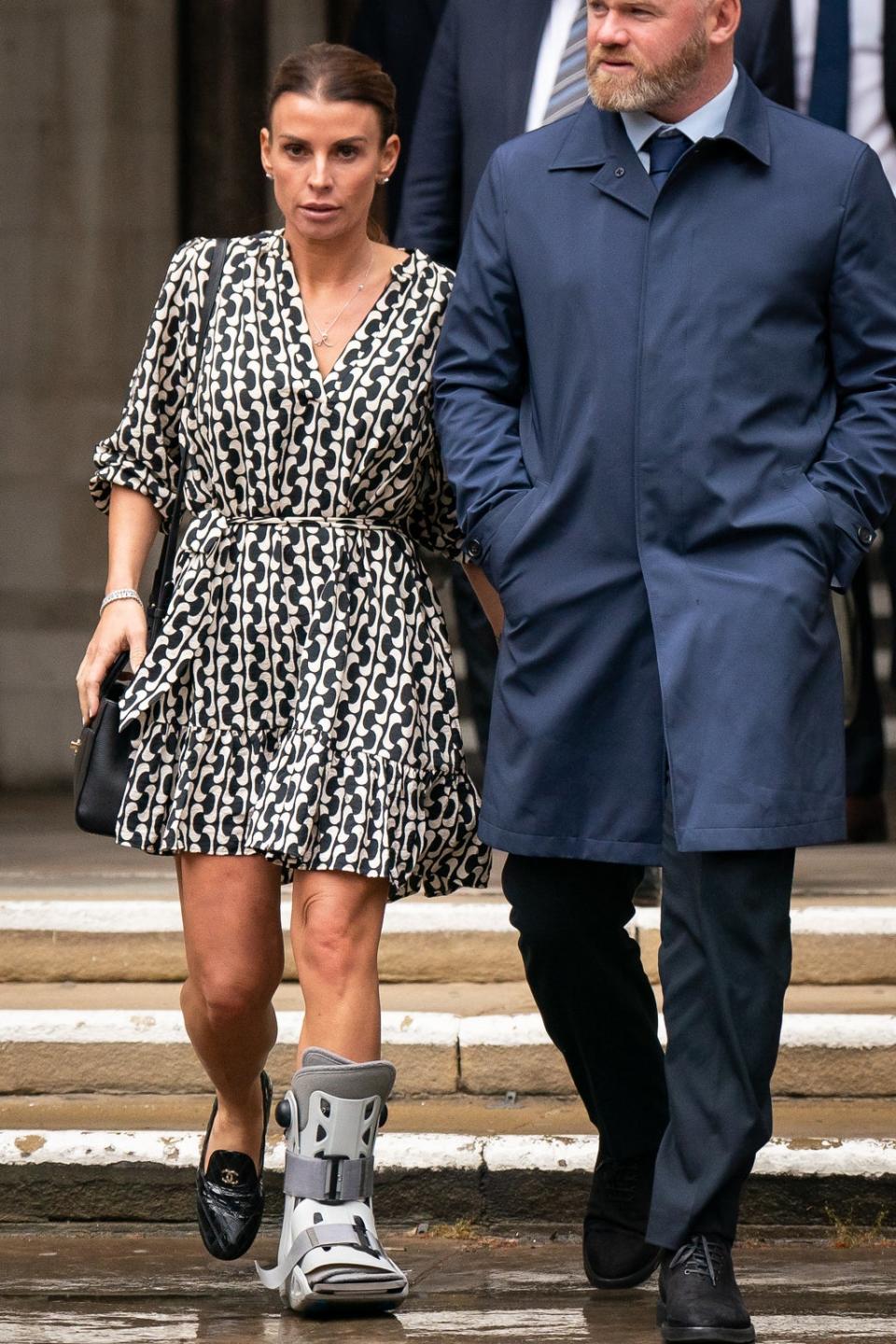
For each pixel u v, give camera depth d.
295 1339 5.51
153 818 6.00
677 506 5.59
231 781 5.96
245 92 15.42
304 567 5.99
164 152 15.53
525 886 5.87
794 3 9.85
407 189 9.06
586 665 5.70
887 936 8.62
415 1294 6.11
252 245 6.19
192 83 15.42
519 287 5.86
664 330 5.61
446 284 6.23
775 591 5.50
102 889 9.52
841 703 5.64
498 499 5.82
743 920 5.43
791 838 5.40
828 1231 6.88
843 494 5.67
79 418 15.57
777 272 5.62
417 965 8.83
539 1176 7.02
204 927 5.98
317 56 5.98
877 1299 6.00
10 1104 7.75
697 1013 5.44
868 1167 6.91
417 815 6.00
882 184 5.75
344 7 15.41
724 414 5.58
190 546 6.10
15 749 15.47
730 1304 5.36
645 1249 6.07
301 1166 5.82
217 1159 6.36
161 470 6.29
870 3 9.83
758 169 5.68
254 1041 6.12
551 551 5.74
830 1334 5.55
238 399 6.00
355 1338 5.52
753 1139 5.40
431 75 9.00
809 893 9.30
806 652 5.51
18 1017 7.90
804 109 9.91
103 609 6.24
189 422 6.15
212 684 6.00
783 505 5.58
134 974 8.86
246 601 5.98
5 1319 5.78
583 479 5.68
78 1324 5.71
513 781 5.76
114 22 15.45
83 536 15.54
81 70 15.48
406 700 5.98
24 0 15.48
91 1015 7.93
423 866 6.25
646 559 5.61
